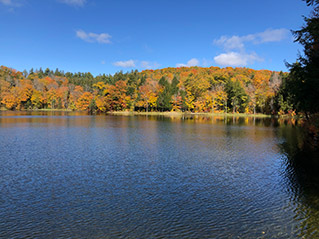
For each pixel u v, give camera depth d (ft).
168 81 436.76
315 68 64.95
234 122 200.54
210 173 53.72
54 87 492.13
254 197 40.19
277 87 320.70
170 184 46.52
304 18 65.98
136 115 309.42
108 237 28.45
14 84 430.20
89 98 415.23
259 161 64.49
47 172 53.42
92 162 62.18
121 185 45.78
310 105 73.36
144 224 31.42
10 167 56.95
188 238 28.27
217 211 35.12
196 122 195.83
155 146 84.99
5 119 203.41
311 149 77.56
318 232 29.30
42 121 186.29
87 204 37.35
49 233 29.32
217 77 447.83
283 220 32.30
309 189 43.70
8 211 34.99
